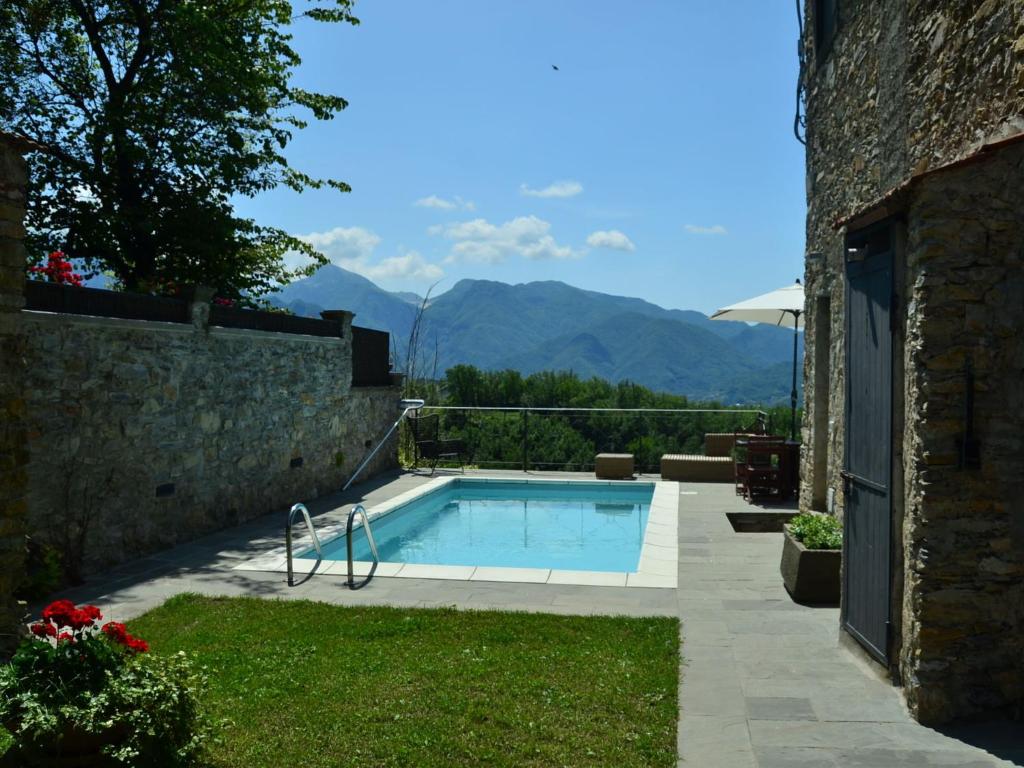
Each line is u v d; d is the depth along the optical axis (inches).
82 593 241.9
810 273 358.0
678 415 558.6
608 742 136.9
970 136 177.0
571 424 569.9
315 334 426.9
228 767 129.0
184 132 472.7
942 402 145.3
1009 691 144.4
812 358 351.6
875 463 169.2
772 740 137.4
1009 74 155.7
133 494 285.9
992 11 164.7
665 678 165.5
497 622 206.2
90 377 263.7
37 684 113.3
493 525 410.0
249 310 361.1
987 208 144.2
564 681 164.2
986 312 144.5
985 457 144.4
